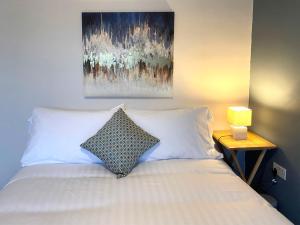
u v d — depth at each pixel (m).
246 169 3.15
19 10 2.85
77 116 2.55
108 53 2.93
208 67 3.03
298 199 2.30
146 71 2.98
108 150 2.28
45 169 2.31
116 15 2.87
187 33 2.95
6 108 2.98
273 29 2.59
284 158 2.48
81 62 2.95
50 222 1.59
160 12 2.89
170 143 2.49
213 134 2.97
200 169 2.33
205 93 3.07
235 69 3.05
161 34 2.92
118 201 1.83
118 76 2.98
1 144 3.03
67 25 2.89
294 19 2.28
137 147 2.33
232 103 3.11
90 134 2.48
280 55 2.50
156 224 1.57
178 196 1.90
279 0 2.48
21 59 2.92
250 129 3.11
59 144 2.45
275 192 2.62
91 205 1.79
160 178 2.15
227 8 2.94
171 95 3.04
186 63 3.00
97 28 2.88
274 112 2.62
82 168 2.34
